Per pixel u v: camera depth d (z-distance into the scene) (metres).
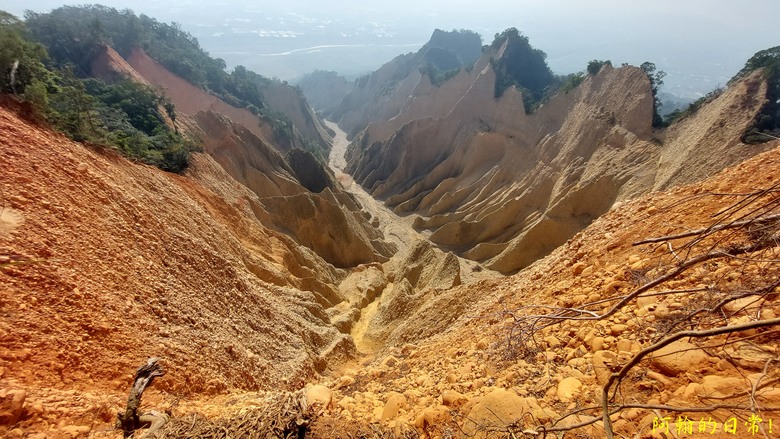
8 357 6.29
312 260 31.12
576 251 10.66
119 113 29.81
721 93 34.12
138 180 18.20
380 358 11.88
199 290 13.85
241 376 11.50
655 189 32.31
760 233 3.72
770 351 3.42
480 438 3.92
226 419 5.04
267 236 28.75
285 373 13.91
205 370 10.05
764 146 27.20
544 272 11.10
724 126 30.64
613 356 4.58
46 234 9.42
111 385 7.33
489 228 45.09
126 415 5.12
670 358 3.93
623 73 42.00
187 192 23.23
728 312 4.03
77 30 49.06
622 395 3.88
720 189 7.96
